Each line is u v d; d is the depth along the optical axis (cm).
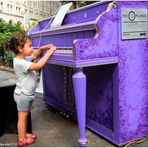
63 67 292
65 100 299
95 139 238
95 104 242
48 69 337
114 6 201
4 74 305
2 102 252
